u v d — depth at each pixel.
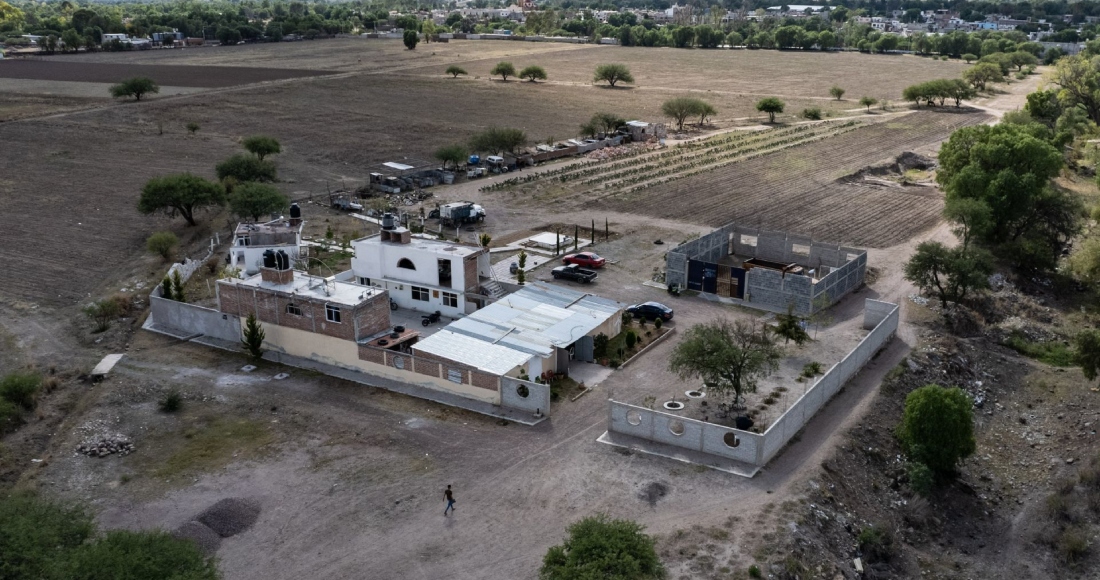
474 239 90.00
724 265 75.00
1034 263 81.88
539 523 40.78
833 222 98.75
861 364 57.41
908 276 70.69
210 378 57.47
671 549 38.06
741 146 147.00
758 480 43.69
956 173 93.88
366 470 45.84
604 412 51.91
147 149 139.25
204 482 44.97
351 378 57.25
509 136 129.75
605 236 91.12
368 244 69.94
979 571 40.94
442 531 40.38
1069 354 63.28
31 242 90.44
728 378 50.66
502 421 50.97
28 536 32.50
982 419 54.81
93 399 54.72
